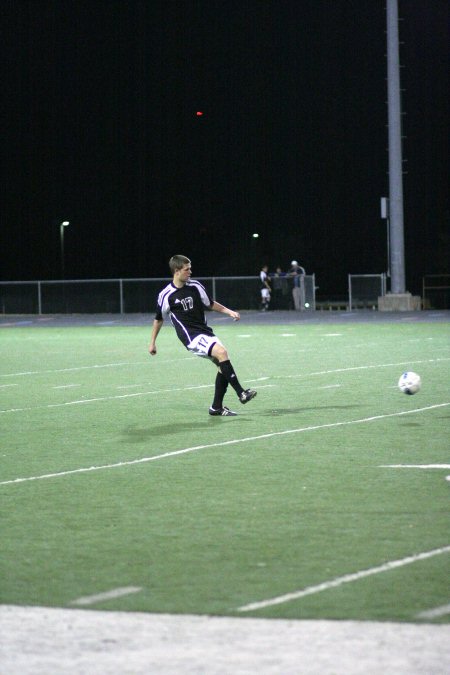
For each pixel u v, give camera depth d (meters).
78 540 17.77
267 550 16.88
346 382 41.88
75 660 12.09
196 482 22.52
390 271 112.50
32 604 14.32
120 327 94.81
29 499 21.12
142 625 13.33
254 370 47.56
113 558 16.59
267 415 32.78
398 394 37.53
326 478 22.64
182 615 13.70
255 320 100.38
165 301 31.84
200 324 32.03
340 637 12.70
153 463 24.91
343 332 77.69
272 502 20.39
